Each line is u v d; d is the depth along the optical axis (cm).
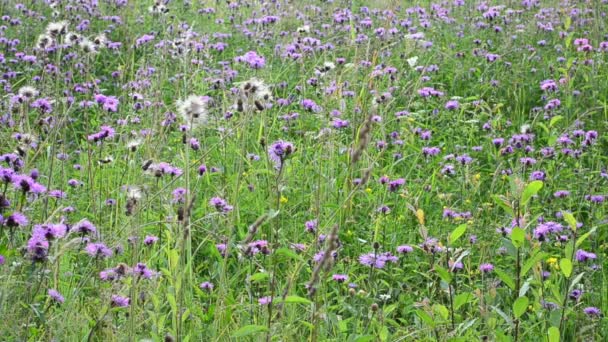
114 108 590
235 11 1193
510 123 790
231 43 1046
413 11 1123
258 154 658
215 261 510
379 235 556
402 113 732
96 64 924
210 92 805
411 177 686
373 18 1127
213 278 481
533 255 388
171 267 364
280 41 1008
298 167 631
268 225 551
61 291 426
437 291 486
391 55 919
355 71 738
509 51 951
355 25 1045
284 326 404
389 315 474
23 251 400
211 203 519
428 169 678
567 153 676
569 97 788
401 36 1012
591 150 727
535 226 555
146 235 495
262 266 467
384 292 493
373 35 954
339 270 502
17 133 582
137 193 388
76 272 470
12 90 796
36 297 385
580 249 498
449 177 653
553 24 1076
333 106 696
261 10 1167
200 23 1122
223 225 543
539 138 751
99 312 390
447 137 760
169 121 646
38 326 394
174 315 356
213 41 1029
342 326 381
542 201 624
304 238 551
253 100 407
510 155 741
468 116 837
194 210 548
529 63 964
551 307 440
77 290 403
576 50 1002
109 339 371
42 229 381
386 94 680
